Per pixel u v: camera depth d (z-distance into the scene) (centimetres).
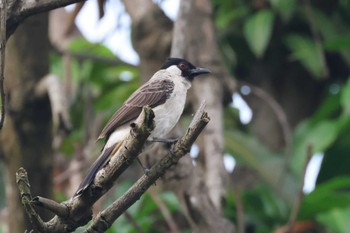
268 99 1220
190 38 1154
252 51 1445
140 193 679
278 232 1056
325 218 1183
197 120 675
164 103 916
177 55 1009
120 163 662
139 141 653
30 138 1056
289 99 1443
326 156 1347
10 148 1058
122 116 870
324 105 1334
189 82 988
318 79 1426
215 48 1157
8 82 1055
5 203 1312
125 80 1537
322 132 1295
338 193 1167
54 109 986
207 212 977
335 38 1358
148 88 921
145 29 1141
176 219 1239
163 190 1173
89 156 1241
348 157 1343
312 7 1435
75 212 664
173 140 887
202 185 986
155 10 1148
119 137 814
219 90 1130
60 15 1490
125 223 1179
